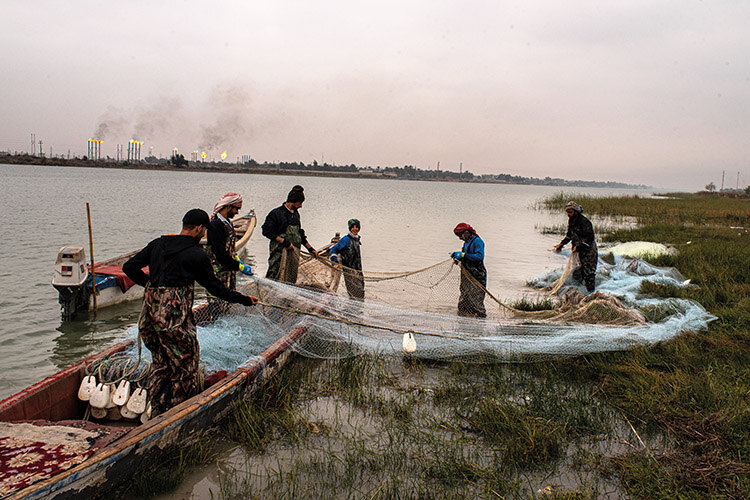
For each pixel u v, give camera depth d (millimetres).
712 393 5281
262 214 28719
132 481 3820
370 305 7449
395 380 6121
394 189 101875
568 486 4023
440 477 4105
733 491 3834
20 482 3100
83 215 24203
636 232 20516
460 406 5410
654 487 3939
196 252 4559
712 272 11203
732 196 69688
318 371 6332
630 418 5074
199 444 4379
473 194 91938
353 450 4500
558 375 6176
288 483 3963
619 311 7523
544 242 19719
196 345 4715
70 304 8258
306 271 8484
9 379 6121
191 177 115500
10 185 47375
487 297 8359
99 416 4715
